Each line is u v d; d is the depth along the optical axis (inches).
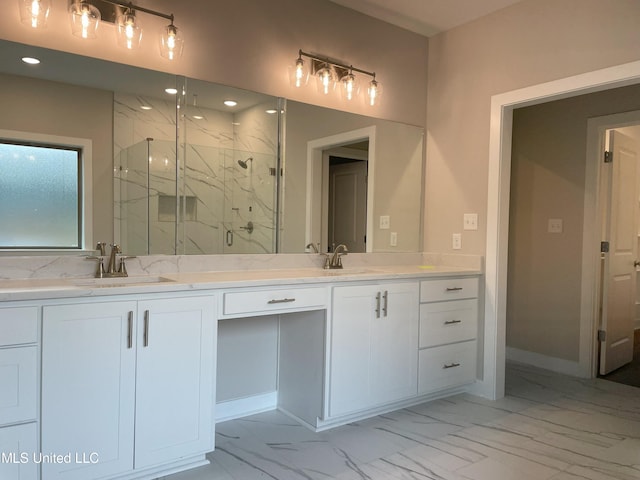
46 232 84.0
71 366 69.6
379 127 130.1
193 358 81.4
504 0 117.5
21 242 81.9
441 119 137.4
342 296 99.6
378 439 96.8
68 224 85.9
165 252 96.0
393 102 133.3
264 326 111.8
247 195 106.6
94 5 87.4
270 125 109.7
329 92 119.9
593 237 142.9
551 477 82.2
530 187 159.3
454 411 113.6
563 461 88.2
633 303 161.2
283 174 112.0
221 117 102.6
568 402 121.0
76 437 70.3
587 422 107.6
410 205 137.9
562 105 151.3
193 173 99.2
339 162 122.2
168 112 96.0
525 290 160.1
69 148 85.9
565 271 149.7
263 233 109.2
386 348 107.3
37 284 76.9
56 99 84.8
